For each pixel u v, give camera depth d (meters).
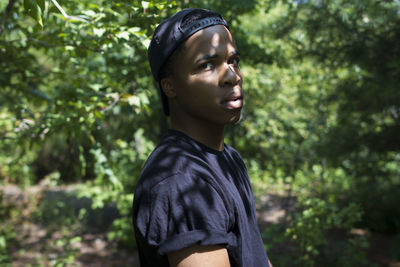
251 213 0.96
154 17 1.87
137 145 4.85
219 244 0.75
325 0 3.99
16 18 2.66
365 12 3.85
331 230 5.59
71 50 2.16
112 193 4.82
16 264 5.30
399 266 5.44
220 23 0.90
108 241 6.60
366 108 4.76
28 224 7.15
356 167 5.42
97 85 2.58
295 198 6.66
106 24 1.85
